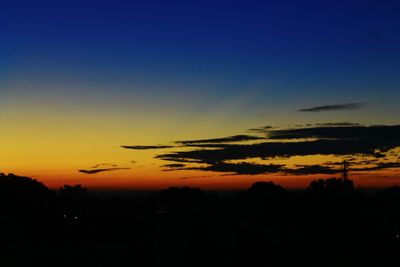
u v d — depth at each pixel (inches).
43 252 879.1
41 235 1417.3
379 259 979.9
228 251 843.4
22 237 1349.7
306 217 1615.4
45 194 2066.9
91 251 894.4
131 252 898.1
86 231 1473.9
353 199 1894.7
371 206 1822.1
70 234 1444.4
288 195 1828.2
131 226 1459.2
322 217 1627.7
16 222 1416.1
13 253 879.1
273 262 912.3
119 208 1690.5
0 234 1328.7
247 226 944.9
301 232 1250.6
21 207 1840.6
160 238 858.1
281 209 1686.8
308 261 934.4
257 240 922.1
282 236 1066.7
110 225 1510.8
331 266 914.1
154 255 858.1
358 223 1565.0
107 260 880.9
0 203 1828.2
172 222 856.3
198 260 837.8
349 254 1000.2
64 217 1694.1
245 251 903.1
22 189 1995.6
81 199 2074.3
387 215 1641.2
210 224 850.1
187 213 859.4
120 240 1317.7
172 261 842.8
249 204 1685.5
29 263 863.7
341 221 1582.2
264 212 1617.9
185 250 841.5
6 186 1982.0
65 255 877.2
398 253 1027.9
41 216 1716.3
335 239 1156.5
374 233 1352.1
